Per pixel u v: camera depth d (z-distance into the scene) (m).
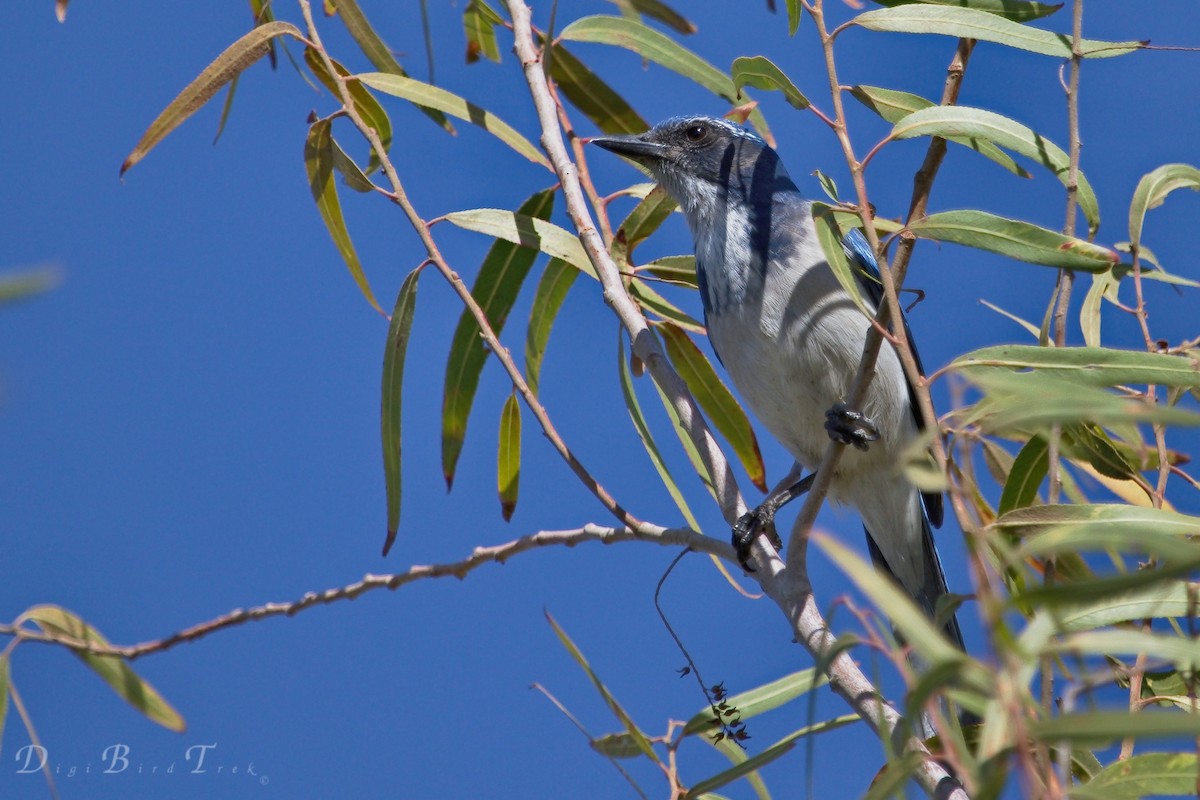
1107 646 3.87
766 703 7.34
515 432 9.05
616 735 7.22
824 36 6.74
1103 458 7.23
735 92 9.26
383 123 9.38
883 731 4.70
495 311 8.90
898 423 8.88
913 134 6.45
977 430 5.35
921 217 6.23
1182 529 5.94
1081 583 3.82
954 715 5.57
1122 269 8.00
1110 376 5.73
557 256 8.68
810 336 8.78
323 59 8.54
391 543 8.27
